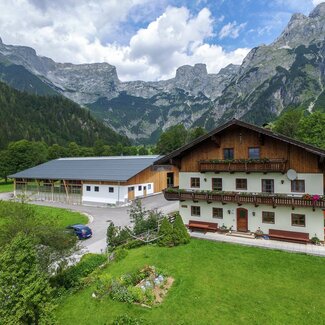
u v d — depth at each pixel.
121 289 14.50
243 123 21.98
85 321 12.73
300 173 21.03
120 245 22.81
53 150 112.38
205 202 25.55
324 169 20.39
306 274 16.19
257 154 22.83
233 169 22.95
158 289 14.95
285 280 15.57
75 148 125.50
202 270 17.11
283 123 78.75
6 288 11.02
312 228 20.83
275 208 22.23
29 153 89.88
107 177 45.28
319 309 12.71
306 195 20.11
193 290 14.70
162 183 54.12
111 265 19.03
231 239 22.72
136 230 24.55
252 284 15.21
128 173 45.47
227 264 17.91
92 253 21.41
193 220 26.20
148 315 12.70
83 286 16.19
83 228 27.52
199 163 24.67
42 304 11.80
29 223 16.73
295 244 20.98
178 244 22.02
